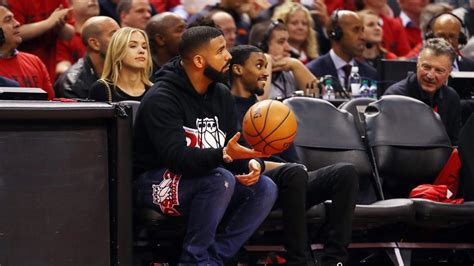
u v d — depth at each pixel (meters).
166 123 12.62
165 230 12.96
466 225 15.23
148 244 13.35
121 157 11.97
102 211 11.95
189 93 12.93
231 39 19.50
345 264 14.59
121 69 15.11
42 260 11.55
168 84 12.86
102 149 11.94
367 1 23.78
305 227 13.23
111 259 12.05
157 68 17.44
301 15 20.86
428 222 14.46
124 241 12.04
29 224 11.46
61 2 18.84
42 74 16.64
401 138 15.59
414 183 15.74
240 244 13.00
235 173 13.43
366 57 21.98
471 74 17.94
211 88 13.21
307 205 13.89
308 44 21.12
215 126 13.09
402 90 17.09
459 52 20.72
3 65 16.14
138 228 13.12
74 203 11.73
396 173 15.54
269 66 17.45
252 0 21.30
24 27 18.08
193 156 12.30
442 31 19.97
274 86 18.47
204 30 12.96
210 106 13.12
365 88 19.08
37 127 11.47
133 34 15.16
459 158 15.60
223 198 12.46
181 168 12.39
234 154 12.14
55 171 11.59
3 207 11.30
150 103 12.74
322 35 21.92
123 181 11.99
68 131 11.67
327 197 13.77
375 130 15.62
